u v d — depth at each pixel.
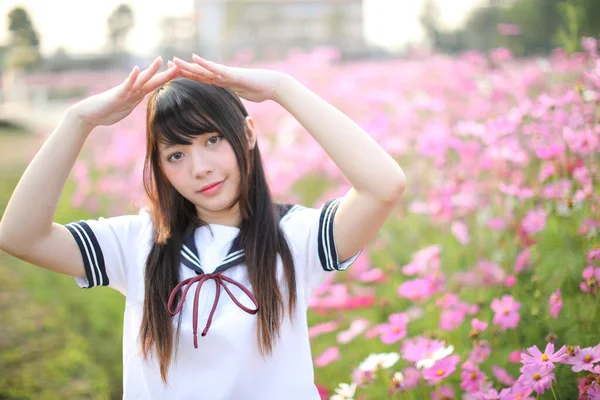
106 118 1.36
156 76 1.32
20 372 2.92
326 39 27.61
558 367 1.80
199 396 1.38
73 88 16.70
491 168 2.66
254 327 1.40
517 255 2.31
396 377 1.80
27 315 3.71
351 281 2.96
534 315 1.99
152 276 1.41
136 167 4.45
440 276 2.24
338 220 1.41
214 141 1.39
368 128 3.53
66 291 3.83
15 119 14.45
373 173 1.34
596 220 1.93
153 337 1.38
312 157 3.75
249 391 1.39
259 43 23.08
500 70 3.52
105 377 2.80
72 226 1.42
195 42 16.11
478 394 1.66
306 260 1.46
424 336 2.08
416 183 3.41
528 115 2.29
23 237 1.32
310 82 4.92
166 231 1.44
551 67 3.35
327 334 2.67
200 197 1.39
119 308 3.25
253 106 4.91
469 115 3.54
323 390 2.18
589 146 2.02
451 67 4.16
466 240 2.54
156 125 1.39
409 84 4.59
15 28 19.11
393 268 2.77
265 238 1.44
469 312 2.11
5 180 7.68
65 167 1.34
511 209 2.49
